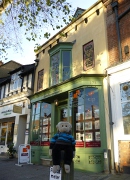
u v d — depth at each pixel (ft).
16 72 51.42
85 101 25.40
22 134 42.60
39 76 41.60
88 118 24.75
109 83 24.66
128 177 18.19
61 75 32.86
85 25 32.58
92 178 18.53
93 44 29.71
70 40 35.27
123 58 24.48
